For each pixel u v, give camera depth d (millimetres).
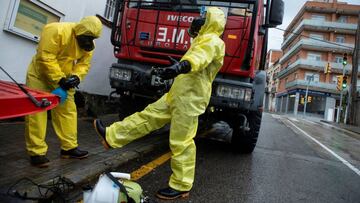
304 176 5598
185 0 5609
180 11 5574
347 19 54188
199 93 3641
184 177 3691
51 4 6355
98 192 2693
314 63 52344
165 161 5312
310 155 7938
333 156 8281
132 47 5816
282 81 67938
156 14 5723
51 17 6527
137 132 3711
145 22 5773
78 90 7598
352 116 31031
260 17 5855
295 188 4812
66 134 4320
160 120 3744
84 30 4020
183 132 3623
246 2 5371
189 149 3678
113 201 2682
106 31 8586
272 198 4246
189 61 3258
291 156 7359
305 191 4730
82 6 7340
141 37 5762
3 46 5504
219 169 5332
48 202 3141
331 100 51125
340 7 53844
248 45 5285
